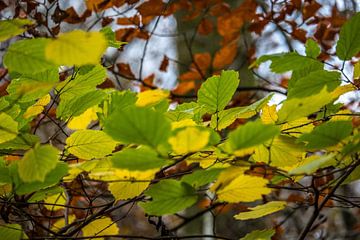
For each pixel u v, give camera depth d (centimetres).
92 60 84
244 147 87
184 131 84
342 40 100
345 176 98
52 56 84
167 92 105
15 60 89
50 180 97
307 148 96
